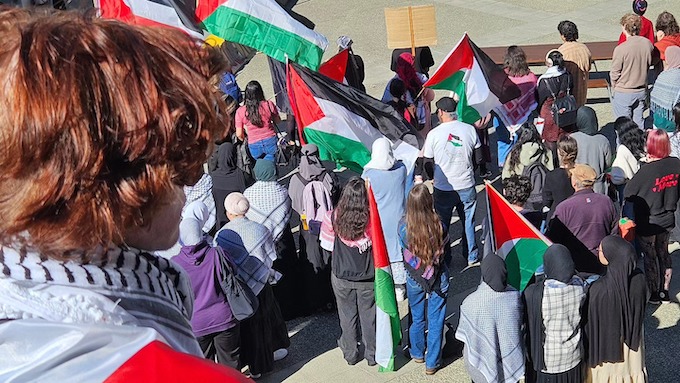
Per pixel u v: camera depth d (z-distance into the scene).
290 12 8.88
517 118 9.09
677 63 10.27
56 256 0.80
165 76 0.82
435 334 6.56
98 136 0.77
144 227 0.85
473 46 8.80
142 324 0.84
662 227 7.08
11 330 0.73
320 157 8.13
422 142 8.48
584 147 7.74
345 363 6.96
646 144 7.15
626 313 5.20
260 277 6.19
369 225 6.36
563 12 15.98
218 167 7.93
